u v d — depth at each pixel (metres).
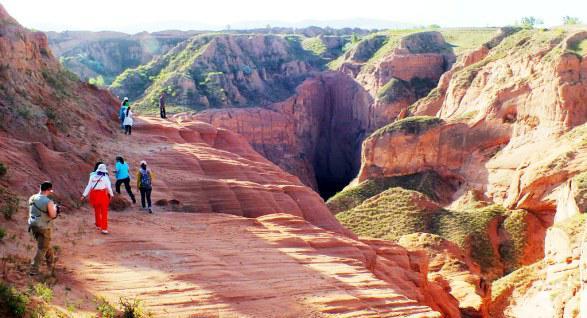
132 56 172.25
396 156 82.12
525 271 41.94
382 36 144.75
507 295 41.03
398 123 84.00
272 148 120.62
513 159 71.56
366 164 84.62
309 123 129.12
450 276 45.22
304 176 122.31
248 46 151.75
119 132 36.97
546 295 36.53
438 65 124.38
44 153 22.55
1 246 14.88
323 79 135.12
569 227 37.31
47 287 12.80
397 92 118.06
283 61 151.88
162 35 184.50
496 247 57.62
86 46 169.25
